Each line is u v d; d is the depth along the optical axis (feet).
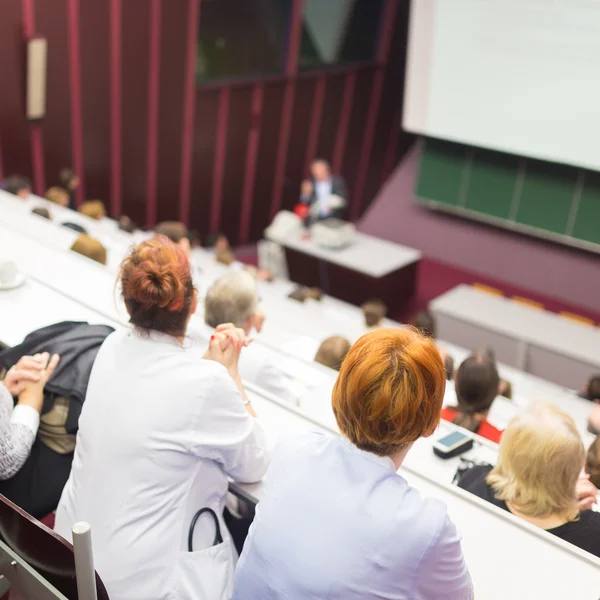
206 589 4.18
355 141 29.32
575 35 21.66
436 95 25.14
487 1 22.81
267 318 13.42
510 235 25.91
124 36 20.85
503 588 3.71
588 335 19.12
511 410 10.21
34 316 6.09
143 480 4.19
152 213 24.02
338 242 22.21
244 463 4.40
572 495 4.39
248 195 26.66
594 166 22.90
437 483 4.42
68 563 3.73
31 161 20.25
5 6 18.12
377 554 3.32
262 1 23.80
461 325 19.90
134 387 4.31
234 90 24.27
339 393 3.56
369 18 27.30
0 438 4.55
